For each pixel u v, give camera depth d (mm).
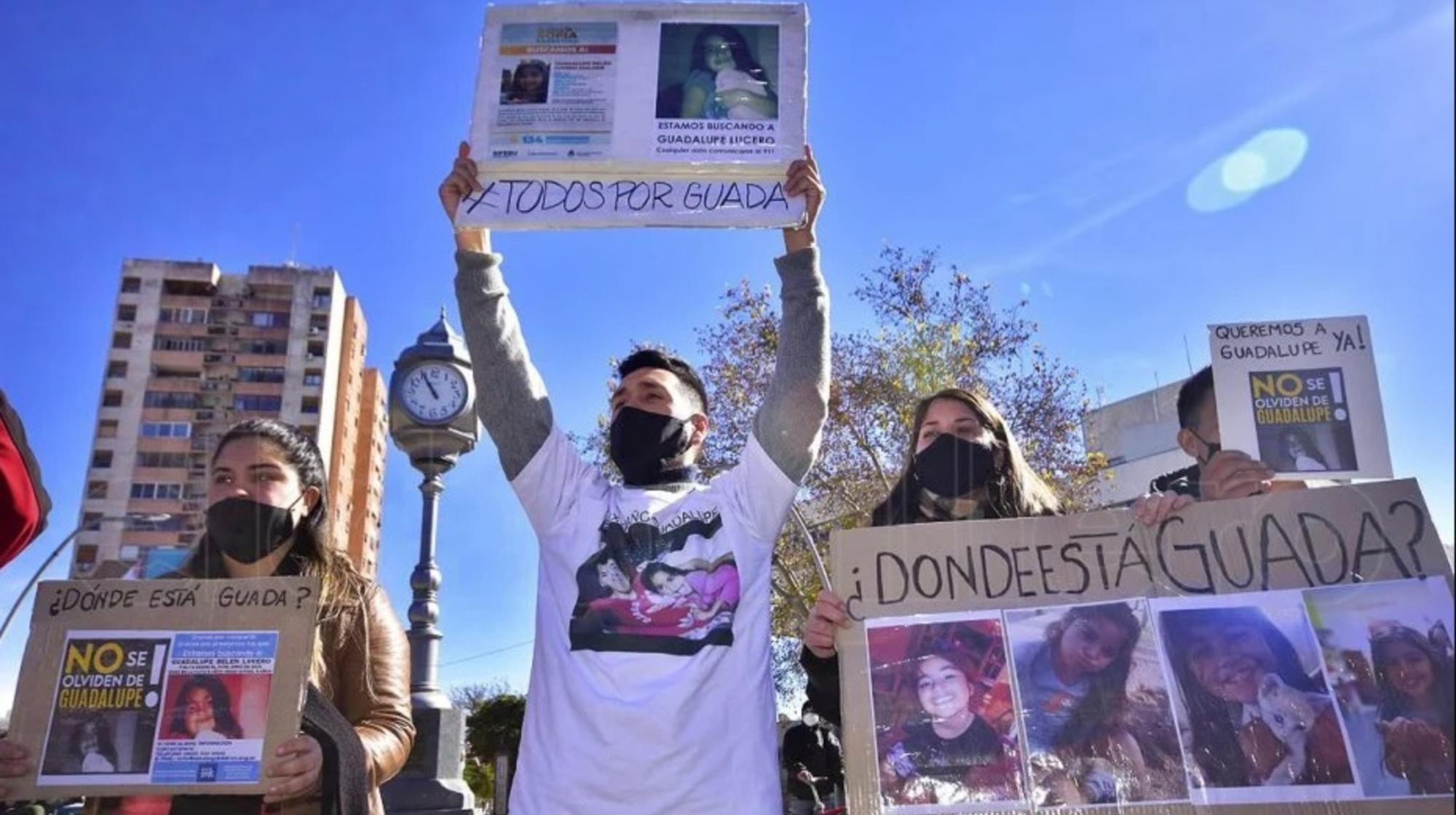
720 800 2402
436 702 8117
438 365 8859
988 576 2605
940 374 15094
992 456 3066
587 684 2496
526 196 2943
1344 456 2721
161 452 69562
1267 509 2545
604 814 2373
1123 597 2525
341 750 2561
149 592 2650
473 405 8867
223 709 2539
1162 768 2342
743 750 2482
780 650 14797
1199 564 2531
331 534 3055
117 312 72312
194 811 2512
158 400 70562
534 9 3076
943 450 3055
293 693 2547
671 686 2461
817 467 14695
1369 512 2479
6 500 2562
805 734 3580
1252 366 2816
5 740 2502
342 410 73938
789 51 3037
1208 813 2279
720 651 2551
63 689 2553
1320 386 2779
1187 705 2389
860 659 2561
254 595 2648
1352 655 2355
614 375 14383
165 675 2564
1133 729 2389
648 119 2969
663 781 2383
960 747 2436
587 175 2959
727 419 15891
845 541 2688
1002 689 2479
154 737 2512
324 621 2807
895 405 15125
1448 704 2256
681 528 2729
